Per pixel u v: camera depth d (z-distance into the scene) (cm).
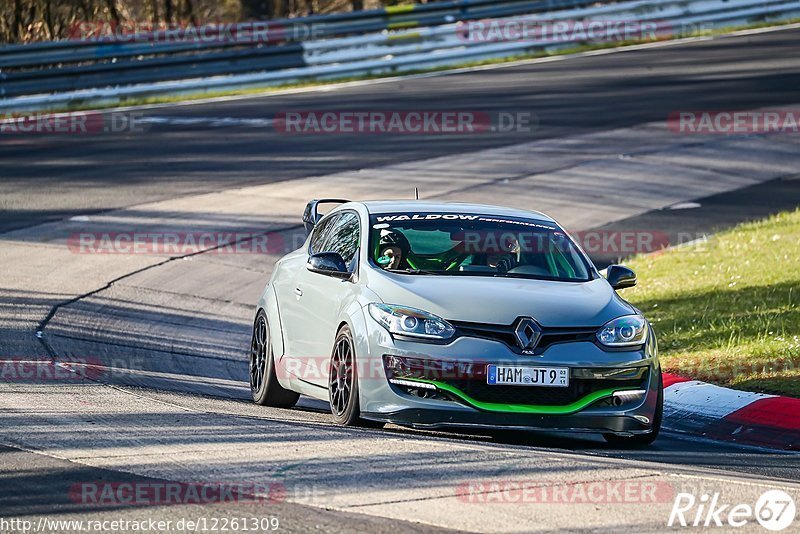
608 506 2127
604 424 2797
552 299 2884
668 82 10650
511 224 3300
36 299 4812
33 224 6269
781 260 5322
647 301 4878
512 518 2023
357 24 11506
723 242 5912
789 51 11894
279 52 11131
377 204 3381
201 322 4716
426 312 2792
